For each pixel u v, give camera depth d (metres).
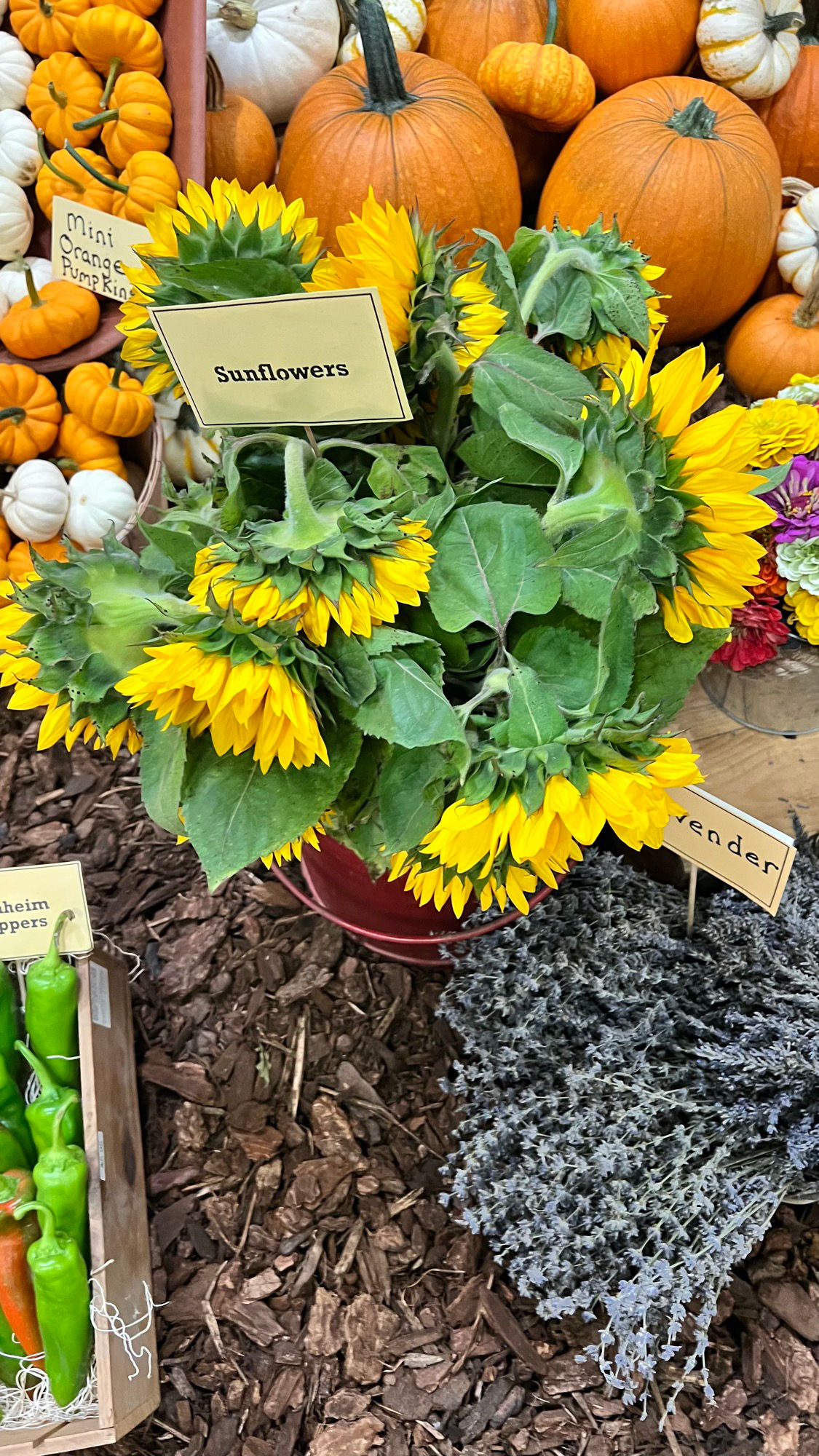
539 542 0.74
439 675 0.72
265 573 0.64
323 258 0.76
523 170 1.72
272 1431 1.00
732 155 1.43
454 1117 1.14
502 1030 1.03
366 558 0.66
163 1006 1.21
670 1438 0.98
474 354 0.78
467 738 0.72
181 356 0.69
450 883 0.73
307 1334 1.04
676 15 1.51
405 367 0.79
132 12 1.49
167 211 0.72
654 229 1.44
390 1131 1.13
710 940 1.06
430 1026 1.18
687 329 1.60
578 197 1.48
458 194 1.40
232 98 1.57
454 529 0.76
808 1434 0.97
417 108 1.40
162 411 1.48
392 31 1.55
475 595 0.74
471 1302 1.05
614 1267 0.94
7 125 1.53
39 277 1.52
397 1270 1.07
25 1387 0.97
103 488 1.40
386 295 0.72
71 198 1.47
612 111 1.47
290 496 0.67
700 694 1.16
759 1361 1.00
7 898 1.02
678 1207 0.94
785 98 1.62
